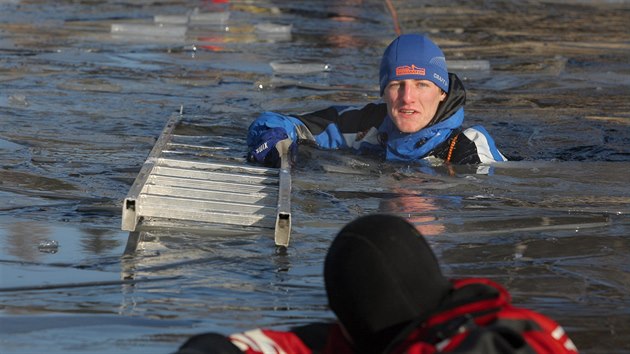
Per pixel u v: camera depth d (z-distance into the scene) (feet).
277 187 45.52
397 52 54.19
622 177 53.31
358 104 74.23
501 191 49.47
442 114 55.31
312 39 112.16
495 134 63.87
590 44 111.34
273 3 146.72
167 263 36.09
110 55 95.14
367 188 49.29
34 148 56.29
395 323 18.52
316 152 55.83
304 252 38.11
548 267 36.60
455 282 19.47
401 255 18.58
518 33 118.73
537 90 82.23
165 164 47.32
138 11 133.49
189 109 70.18
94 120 65.46
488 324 18.01
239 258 37.01
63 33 110.11
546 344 17.66
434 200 47.19
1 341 27.68
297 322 30.25
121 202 45.19
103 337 28.37
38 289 32.63
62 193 46.60
